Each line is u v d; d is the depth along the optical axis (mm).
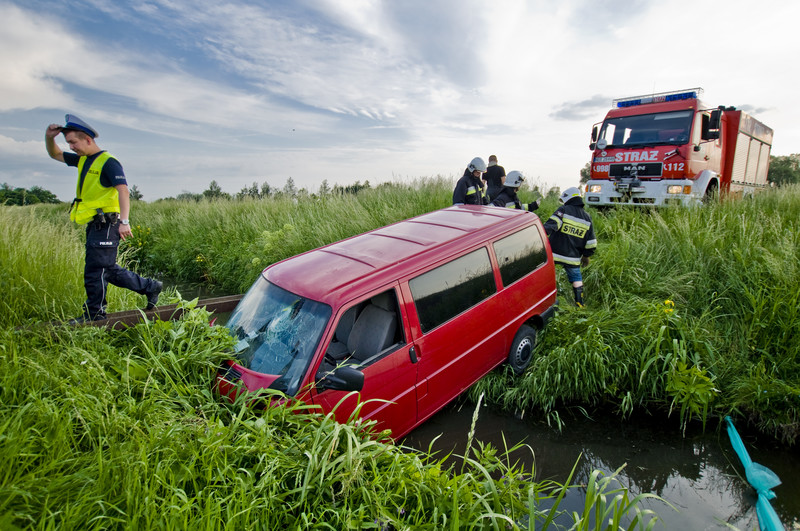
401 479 2449
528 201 10695
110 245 4020
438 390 3801
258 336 3389
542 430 4152
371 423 2848
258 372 3143
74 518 1970
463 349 3955
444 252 3902
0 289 4285
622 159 9695
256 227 10336
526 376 4574
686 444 3898
